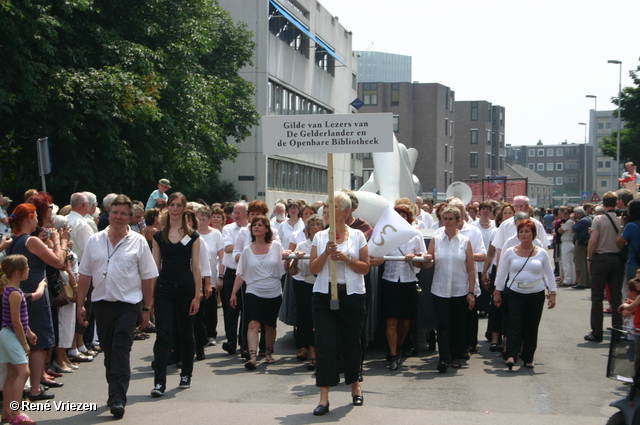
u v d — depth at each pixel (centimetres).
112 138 1827
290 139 658
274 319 841
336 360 686
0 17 1548
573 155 16300
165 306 695
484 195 3731
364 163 7512
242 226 978
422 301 889
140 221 1089
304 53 4275
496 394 688
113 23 2084
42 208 708
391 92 8450
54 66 1711
